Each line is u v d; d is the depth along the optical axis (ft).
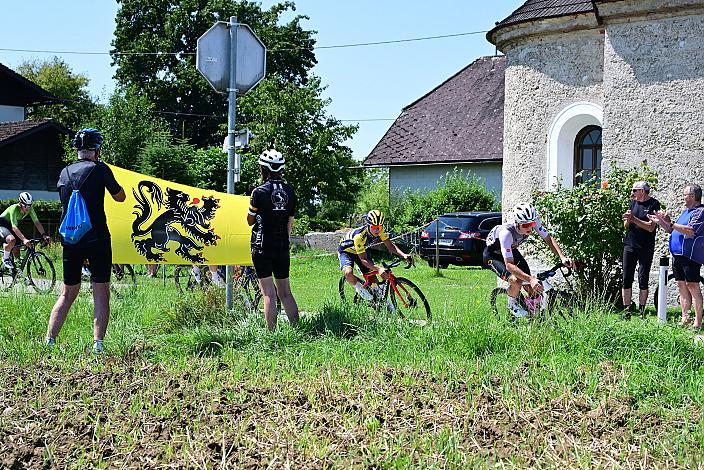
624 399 20.40
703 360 24.41
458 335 26.73
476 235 77.30
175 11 170.91
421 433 17.52
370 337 28.04
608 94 45.27
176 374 22.90
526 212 30.12
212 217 34.22
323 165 107.55
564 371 22.81
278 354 26.25
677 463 15.84
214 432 17.61
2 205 100.53
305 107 106.73
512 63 53.21
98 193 27.45
